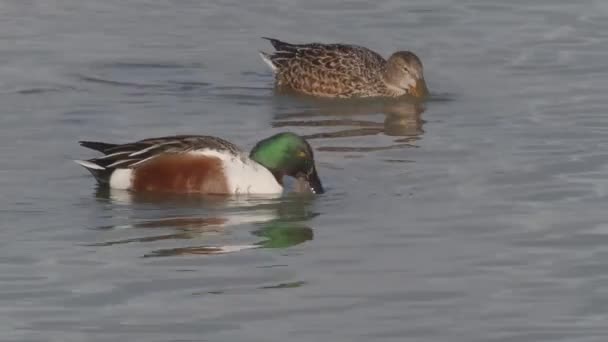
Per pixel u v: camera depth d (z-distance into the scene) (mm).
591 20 26281
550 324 13055
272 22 26562
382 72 23000
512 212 16391
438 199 17031
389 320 13141
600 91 22250
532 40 25281
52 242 15398
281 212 16656
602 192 17062
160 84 22797
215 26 26266
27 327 12945
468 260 14773
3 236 15570
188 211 16641
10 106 21156
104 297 13703
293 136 17469
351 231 15875
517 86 22812
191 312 13320
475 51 24812
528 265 14594
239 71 23859
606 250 14984
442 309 13406
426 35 25812
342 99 23047
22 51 24266
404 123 21219
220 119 21141
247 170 17312
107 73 23234
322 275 14352
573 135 19766
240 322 13078
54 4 27250
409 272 14414
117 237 15633
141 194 17281
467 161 18719
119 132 20031
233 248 15281
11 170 18062
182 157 17297
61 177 17812
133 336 12758
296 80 23234
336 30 26125
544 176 17797
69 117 20656
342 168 18609
